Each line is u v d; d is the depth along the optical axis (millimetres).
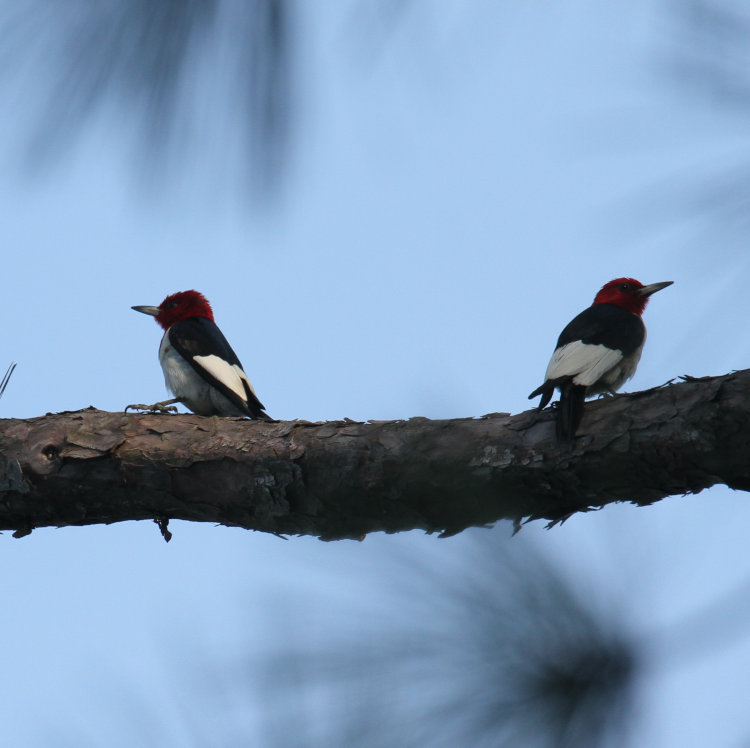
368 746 2605
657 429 6652
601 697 2746
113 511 8227
